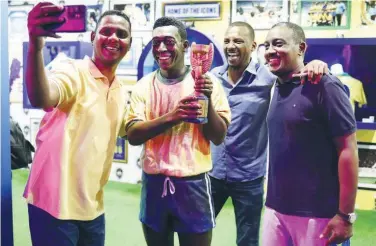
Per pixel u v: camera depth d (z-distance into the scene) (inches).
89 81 58.9
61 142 57.4
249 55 88.0
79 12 56.2
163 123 59.4
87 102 58.3
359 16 114.2
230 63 87.3
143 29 131.6
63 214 57.2
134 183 136.3
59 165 57.2
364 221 110.3
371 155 116.0
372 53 113.0
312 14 117.5
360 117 116.3
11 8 141.8
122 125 65.8
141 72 119.3
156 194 64.3
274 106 64.8
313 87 59.8
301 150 61.7
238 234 91.2
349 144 58.2
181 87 64.1
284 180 63.9
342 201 59.2
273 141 65.1
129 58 133.8
